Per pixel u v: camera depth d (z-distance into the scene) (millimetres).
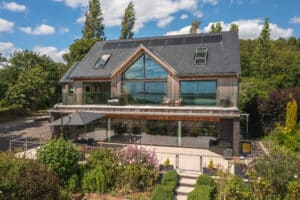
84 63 32406
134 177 16672
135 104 28531
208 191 14406
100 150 18906
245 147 22828
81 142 23766
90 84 30516
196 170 18531
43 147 17266
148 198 15492
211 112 23969
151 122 27266
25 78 48469
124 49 32969
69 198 14945
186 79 26531
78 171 17578
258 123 31312
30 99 48125
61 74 58719
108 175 17016
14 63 54281
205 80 26078
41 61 57469
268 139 27438
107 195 16188
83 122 21953
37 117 47188
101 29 65188
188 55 28469
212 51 28172
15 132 34469
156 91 27844
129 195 16016
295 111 25859
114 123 28531
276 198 12789
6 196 10016
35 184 10773
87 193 16469
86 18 64875
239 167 16125
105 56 32281
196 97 26438
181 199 15531
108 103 28641
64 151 16828
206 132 25547
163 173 17812
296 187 12508
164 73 27484
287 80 42312
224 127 24938
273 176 13016
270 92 31406
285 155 13977
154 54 27328
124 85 28969
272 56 57688
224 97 25344
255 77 54062
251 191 13461
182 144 26125
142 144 26891
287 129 25969
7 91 47656
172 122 26547
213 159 21203
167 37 32562
